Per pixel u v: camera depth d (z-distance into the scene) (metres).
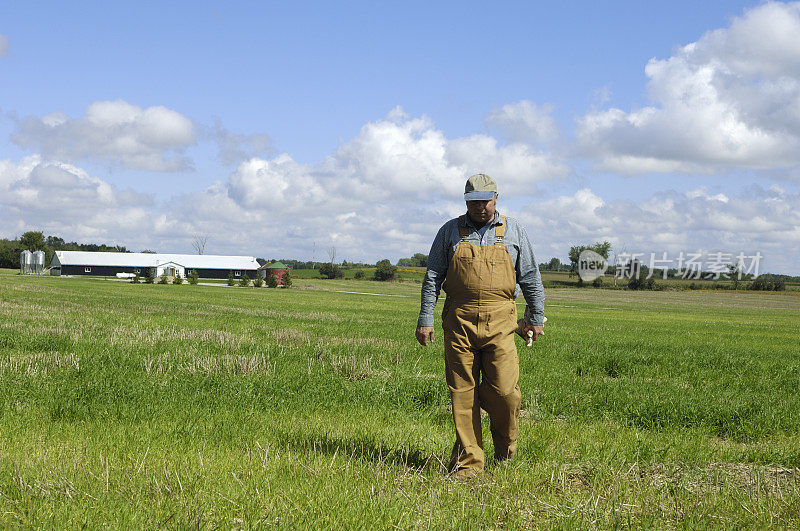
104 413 6.57
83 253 139.75
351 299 63.69
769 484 4.86
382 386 8.92
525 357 13.95
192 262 148.00
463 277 4.96
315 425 6.59
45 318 21.00
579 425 7.12
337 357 12.02
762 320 47.75
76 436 5.65
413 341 16.97
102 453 4.89
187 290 73.81
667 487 4.54
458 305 5.02
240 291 79.00
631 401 8.37
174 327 18.77
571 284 134.50
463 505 3.91
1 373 8.62
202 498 3.85
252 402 7.71
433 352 14.03
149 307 32.16
